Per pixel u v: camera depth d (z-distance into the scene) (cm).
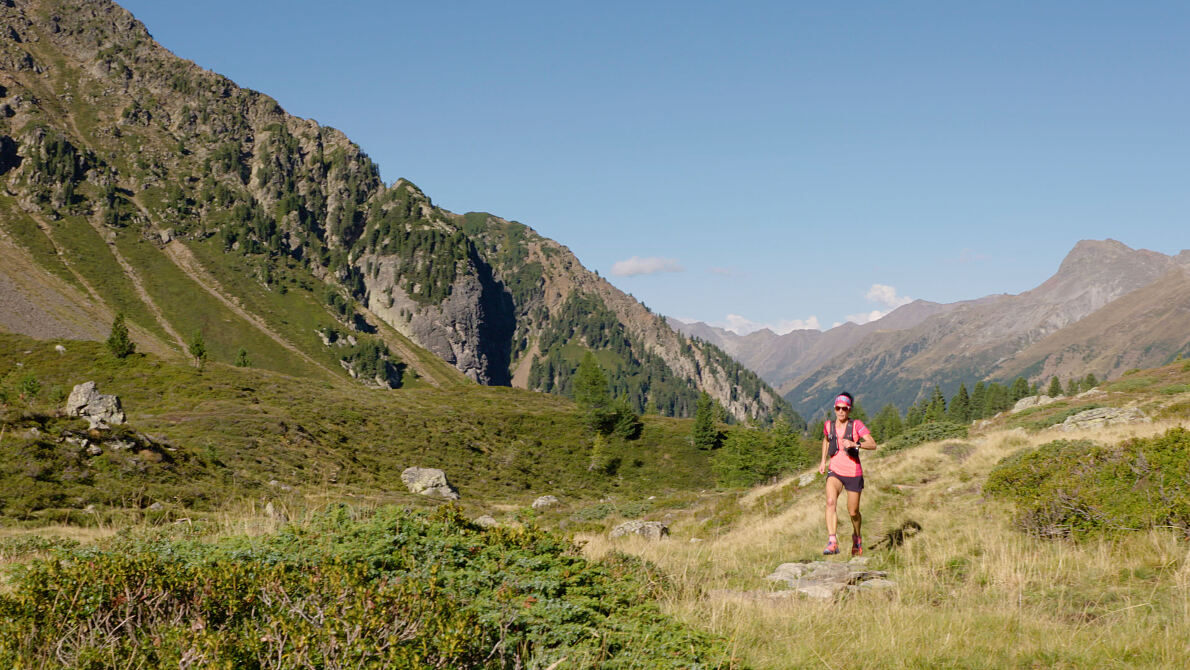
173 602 456
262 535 719
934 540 1077
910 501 1550
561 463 8062
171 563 535
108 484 2989
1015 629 607
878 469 2275
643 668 467
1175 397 3052
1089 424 2712
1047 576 779
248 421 5959
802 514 1725
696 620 659
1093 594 698
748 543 1486
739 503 2819
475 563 650
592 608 597
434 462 6819
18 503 2544
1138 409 2805
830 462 955
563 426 9050
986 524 1130
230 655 363
